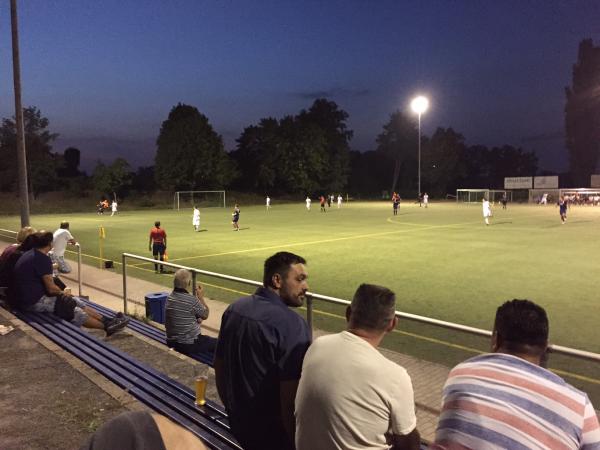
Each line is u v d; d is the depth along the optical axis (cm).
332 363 247
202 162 7494
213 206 6819
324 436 242
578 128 8519
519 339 228
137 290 1286
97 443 104
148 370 537
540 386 205
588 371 707
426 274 1527
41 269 760
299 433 254
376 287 268
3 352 591
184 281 695
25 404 452
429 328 930
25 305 755
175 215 4838
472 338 867
